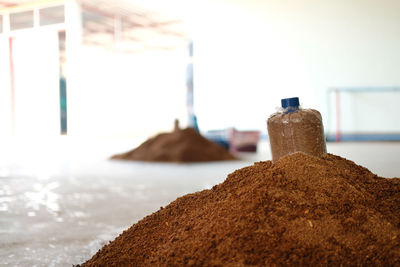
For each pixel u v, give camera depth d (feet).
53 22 36.96
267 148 25.79
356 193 3.73
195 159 17.61
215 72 38.14
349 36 34.14
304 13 35.09
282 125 4.34
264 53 36.40
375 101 33.76
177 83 44.75
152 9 40.68
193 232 3.66
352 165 4.34
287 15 35.55
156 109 46.78
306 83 35.27
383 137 33.65
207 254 3.31
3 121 38.96
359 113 34.09
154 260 3.57
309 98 35.17
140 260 3.81
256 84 36.81
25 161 18.70
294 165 3.89
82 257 4.98
